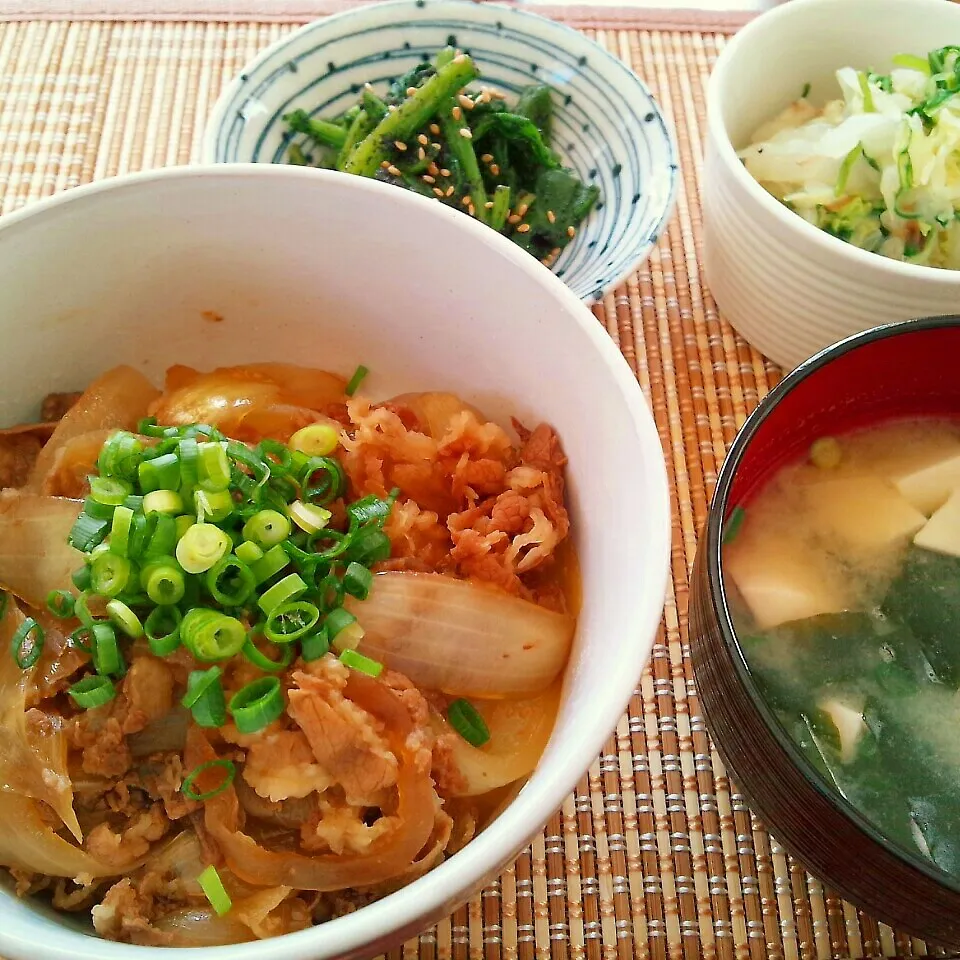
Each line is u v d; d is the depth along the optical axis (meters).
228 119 0.31
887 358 0.24
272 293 0.24
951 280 0.26
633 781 0.24
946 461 0.25
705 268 0.31
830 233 0.29
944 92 0.29
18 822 0.19
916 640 0.23
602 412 0.21
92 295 0.23
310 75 0.33
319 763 0.20
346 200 0.22
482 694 0.21
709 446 0.29
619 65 0.32
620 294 0.31
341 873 0.19
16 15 0.35
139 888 0.20
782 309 0.28
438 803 0.20
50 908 0.20
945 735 0.22
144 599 0.20
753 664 0.23
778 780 0.20
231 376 0.25
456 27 0.33
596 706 0.18
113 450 0.21
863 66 0.32
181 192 0.22
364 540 0.21
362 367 0.25
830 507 0.25
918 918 0.20
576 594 0.22
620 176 0.32
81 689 0.20
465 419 0.23
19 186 0.32
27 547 0.21
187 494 0.21
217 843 0.20
